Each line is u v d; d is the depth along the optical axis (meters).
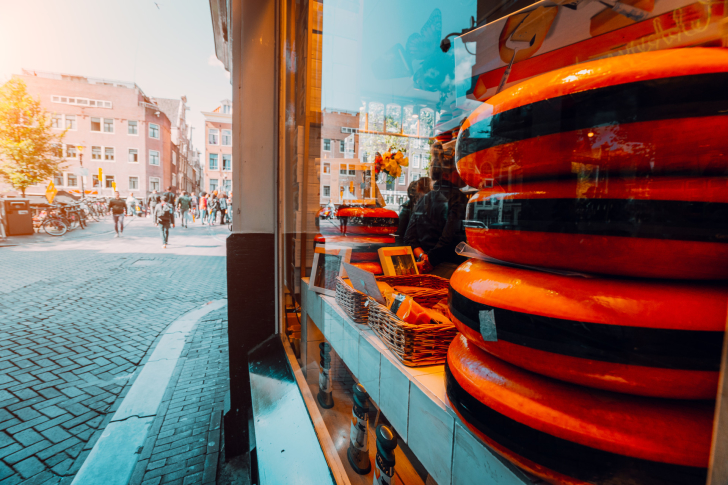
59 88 31.22
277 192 2.18
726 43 0.36
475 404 0.47
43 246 10.83
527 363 0.41
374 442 1.13
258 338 2.29
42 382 3.18
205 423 2.56
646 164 0.33
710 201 0.31
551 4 0.75
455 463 0.55
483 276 0.50
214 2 3.53
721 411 0.24
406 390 0.71
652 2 0.49
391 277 1.23
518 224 0.42
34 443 2.39
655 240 0.32
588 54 0.67
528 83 0.43
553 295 0.38
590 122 0.35
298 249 1.93
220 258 10.05
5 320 4.66
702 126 0.30
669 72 0.31
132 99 33.50
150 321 4.82
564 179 0.38
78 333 4.31
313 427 1.32
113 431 2.46
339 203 1.68
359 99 1.62
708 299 0.33
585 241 0.36
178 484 2.01
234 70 2.18
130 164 33.94
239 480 2.04
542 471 0.39
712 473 0.26
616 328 0.34
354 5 1.51
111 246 11.34
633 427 0.34
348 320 1.12
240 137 2.20
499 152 0.45
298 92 1.89
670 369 0.32
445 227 1.52
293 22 1.91
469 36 1.13
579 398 0.38
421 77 1.41
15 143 16.00
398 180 1.70
